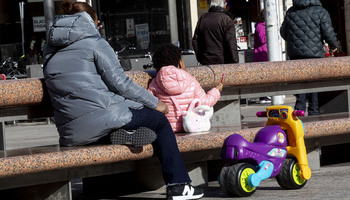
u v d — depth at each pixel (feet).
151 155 22.12
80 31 21.48
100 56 21.35
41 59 80.94
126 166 22.98
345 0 93.76
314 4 38.34
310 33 38.34
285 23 39.47
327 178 25.50
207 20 37.35
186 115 24.72
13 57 81.10
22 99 22.15
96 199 24.30
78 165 20.77
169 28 70.28
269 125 23.29
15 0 84.38
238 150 21.49
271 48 58.59
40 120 69.72
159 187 25.50
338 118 27.63
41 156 20.15
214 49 37.37
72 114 21.36
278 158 22.38
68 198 21.67
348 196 21.56
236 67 27.22
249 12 94.94
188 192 21.68
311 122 26.40
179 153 21.91
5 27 84.23
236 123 28.71
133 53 69.00
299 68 28.73
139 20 69.36
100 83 21.43
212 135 23.73
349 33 93.76
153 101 21.81
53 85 21.61
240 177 21.72
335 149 31.45
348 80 32.17
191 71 26.27
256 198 21.91
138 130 21.22
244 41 94.48
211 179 27.55
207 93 25.85
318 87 31.27
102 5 68.64
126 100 21.65
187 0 75.20
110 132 21.47
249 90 29.01
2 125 24.17
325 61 29.63
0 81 22.07
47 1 59.88
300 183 23.27
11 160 19.63
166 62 25.16
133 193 24.91
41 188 21.93
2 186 20.11
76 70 21.35
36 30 83.20
